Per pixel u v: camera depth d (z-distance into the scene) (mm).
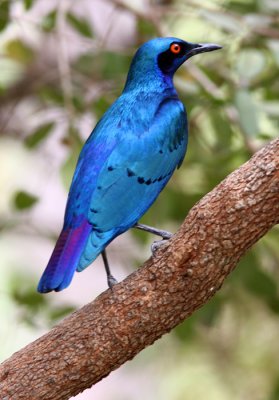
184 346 15961
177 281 8938
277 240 14148
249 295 14984
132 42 16312
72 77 14438
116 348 9133
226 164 13750
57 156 15688
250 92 13133
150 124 9961
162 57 10742
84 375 9211
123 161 9648
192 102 13383
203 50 11000
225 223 8742
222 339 16219
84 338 9141
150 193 9836
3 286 15930
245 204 8672
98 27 16688
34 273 16312
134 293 9047
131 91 10602
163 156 9961
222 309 14438
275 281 14344
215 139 14617
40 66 16219
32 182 17812
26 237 15883
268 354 16078
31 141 14000
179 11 14227
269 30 13188
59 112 14672
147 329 9102
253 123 12211
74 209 9406
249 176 8695
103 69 14016
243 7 13844
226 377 16266
